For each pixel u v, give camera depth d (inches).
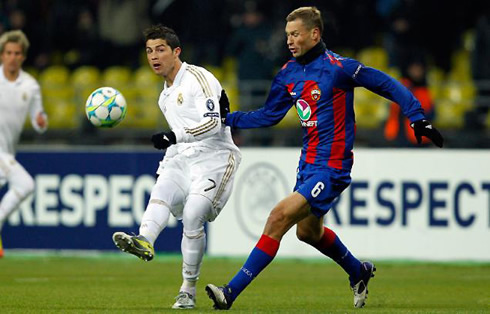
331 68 965.8
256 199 1769.2
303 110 981.2
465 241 1707.7
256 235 1769.2
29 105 1572.3
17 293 1207.6
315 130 974.4
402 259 1724.9
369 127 2073.1
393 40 2033.7
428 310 1010.7
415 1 2034.9
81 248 1839.3
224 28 2274.9
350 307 1056.8
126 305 1057.5
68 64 2331.4
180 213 1039.0
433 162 1715.1
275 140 1989.4
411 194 1721.2
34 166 1860.2
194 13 2295.8
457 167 1708.9
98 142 2076.8
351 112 976.9
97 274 1517.0
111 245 1827.0
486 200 1700.3
